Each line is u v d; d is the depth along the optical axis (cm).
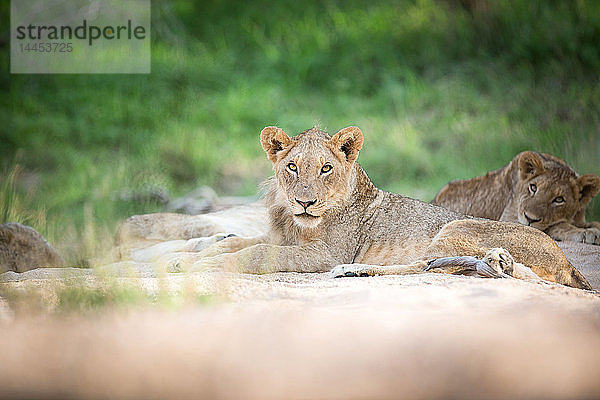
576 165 1909
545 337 519
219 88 2731
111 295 657
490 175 1445
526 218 1311
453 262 835
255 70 2855
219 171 2230
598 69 2477
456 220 948
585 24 2655
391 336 520
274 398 416
